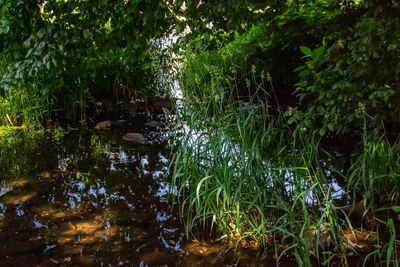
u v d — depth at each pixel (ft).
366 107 10.77
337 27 12.12
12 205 9.16
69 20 12.27
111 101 18.22
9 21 12.66
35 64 12.72
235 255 7.32
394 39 9.26
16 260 7.08
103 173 11.07
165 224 8.46
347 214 8.45
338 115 11.16
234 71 11.81
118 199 9.56
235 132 10.70
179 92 18.86
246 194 8.44
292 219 7.73
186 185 10.31
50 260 7.11
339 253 7.18
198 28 12.10
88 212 8.91
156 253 7.39
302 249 6.81
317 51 12.15
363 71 9.95
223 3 11.45
